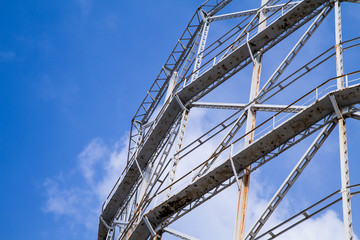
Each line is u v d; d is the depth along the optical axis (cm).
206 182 2358
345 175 1864
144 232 2595
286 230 1983
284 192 2105
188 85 3053
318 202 1897
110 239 3325
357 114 2020
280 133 2183
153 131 3194
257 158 2273
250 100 2686
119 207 3372
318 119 2136
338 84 2127
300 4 2744
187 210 2438
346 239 1700
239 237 2094
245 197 2219
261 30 2998
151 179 2938
